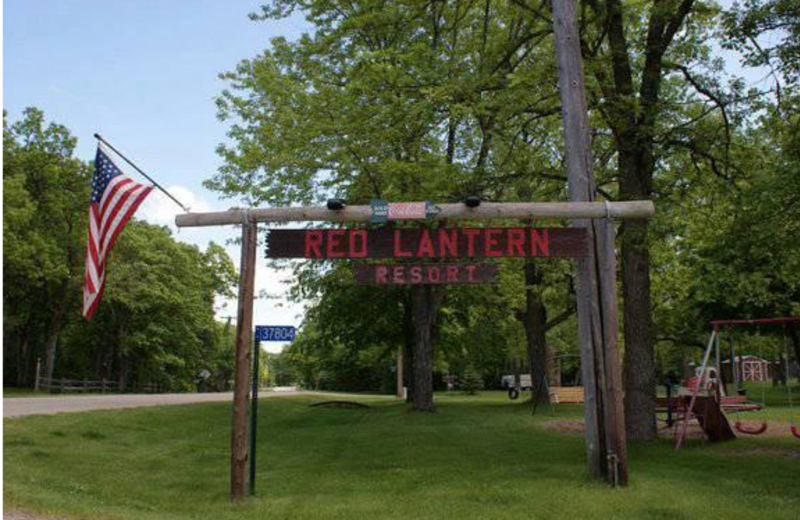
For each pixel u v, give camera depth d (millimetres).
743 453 12172
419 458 11977
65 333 50844
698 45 13703
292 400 31953
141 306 46125
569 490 8797
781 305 17391
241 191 17797
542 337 27078
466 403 30078
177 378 62906
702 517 7398
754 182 13297
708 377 16656
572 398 21812
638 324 13594
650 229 12398
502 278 25250
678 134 13711
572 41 10820
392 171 15852
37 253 35531
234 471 8883
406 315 28938
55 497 7941
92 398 27672
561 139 17656
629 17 15008
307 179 17219
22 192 33469
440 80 14148
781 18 11602
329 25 19641
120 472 10758
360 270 9531
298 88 17297
